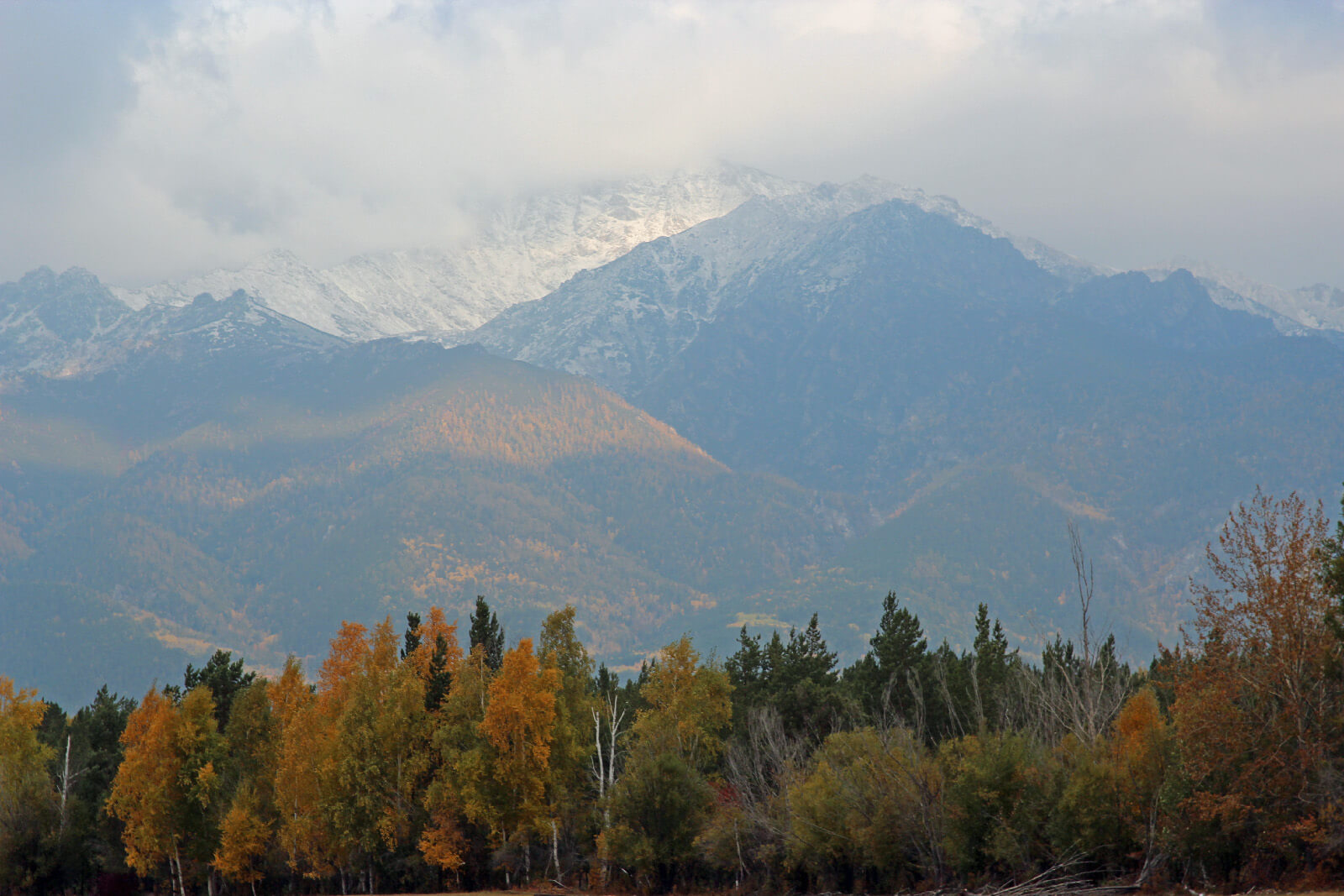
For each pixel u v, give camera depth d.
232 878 135.00
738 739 136.50
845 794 101.44
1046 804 89.94
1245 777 76.00
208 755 136.38
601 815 120.62
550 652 137.38
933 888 92.06
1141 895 80.62
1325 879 73.75
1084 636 96.69
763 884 112.81
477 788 120.25
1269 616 77.00
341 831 123.44
